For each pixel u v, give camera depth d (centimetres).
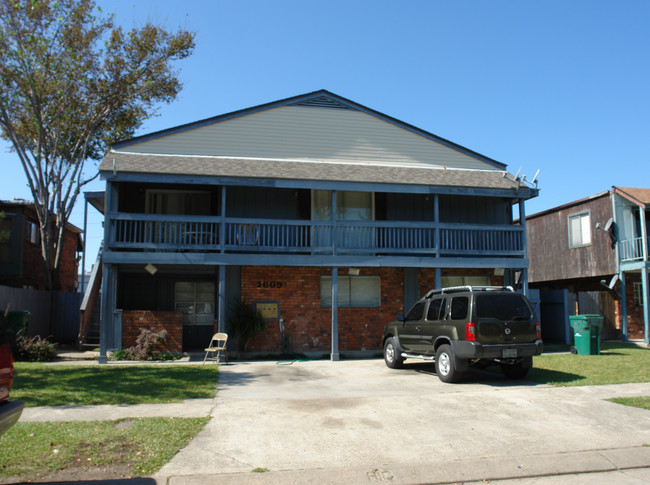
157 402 804
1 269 1969
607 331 1938
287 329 1507
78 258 2820
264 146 1638
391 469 530
